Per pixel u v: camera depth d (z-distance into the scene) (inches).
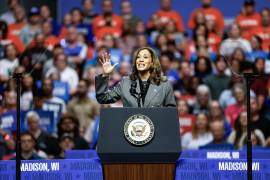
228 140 1123.3
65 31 1565.0
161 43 1475.1
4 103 1282.0
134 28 1560.0
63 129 1093.8
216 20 1603.1
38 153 1034.7
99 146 622.5
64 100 1307.8
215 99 1331.2
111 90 680.4
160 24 1582.2
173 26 1537.9
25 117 1143.0
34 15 1573.6
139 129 623.5
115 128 624.7
